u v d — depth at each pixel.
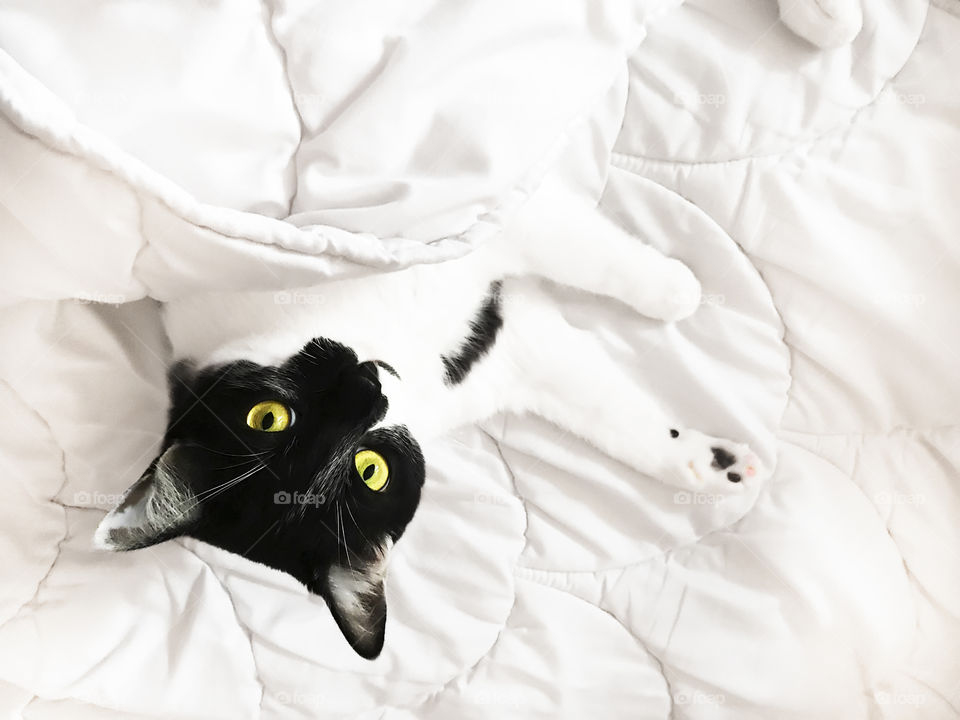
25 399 0.34
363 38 0.31
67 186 0.27
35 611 0.36
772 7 0.38
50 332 0.34
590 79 0.33
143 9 0.29
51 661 0.36
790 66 0.38
